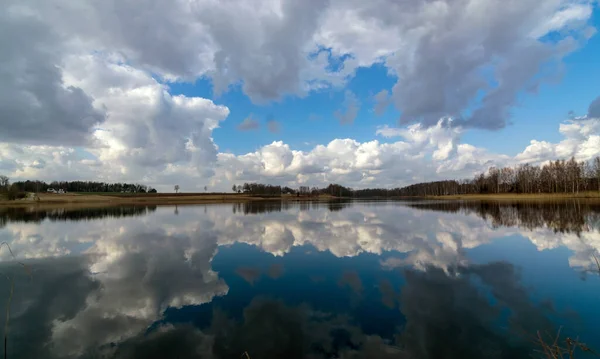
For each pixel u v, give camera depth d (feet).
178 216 130.93
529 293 31.42
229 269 41.93
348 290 33.06
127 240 66.44
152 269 42.39
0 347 22.26
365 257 47.65
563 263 42.88
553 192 262.06
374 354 20.66
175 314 27.45
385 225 87.04
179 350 21.42
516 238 62.34
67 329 24.79
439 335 23.00
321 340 22.56
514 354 20.54
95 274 40.29
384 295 31.45
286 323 25.39
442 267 41.50
